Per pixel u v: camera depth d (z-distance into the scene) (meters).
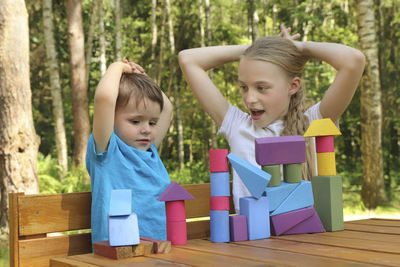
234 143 2.00
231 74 14.27
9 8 5.43
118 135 1.68
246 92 1.90
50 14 10.27
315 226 1.56
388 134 11.71
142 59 15.96
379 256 1.14
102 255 1.26
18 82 5.41
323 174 1.64
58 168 9.88
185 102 16.44
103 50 11.74
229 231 1.47
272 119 1.91
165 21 15.09
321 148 1.65
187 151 17.75
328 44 1.89
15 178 5.31
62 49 14.04
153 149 1.80
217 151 1.48
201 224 1.88
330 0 10.70
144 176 1.66
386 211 7.93
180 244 1.43
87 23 14.53
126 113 1.66
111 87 1.57
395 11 12.10
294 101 1.95
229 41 14.73
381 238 1.43
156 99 1.69
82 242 1.65
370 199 8.23
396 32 12.05
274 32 11.47
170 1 15.16
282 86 1.86
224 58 2.11
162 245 1.25
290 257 1.15
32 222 1.54
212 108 2.06
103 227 1.55
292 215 1.53
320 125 1.63
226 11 15.13
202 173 12.91
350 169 12.03
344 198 9.17
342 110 1.90
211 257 1.17
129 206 1.23
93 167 1.64
